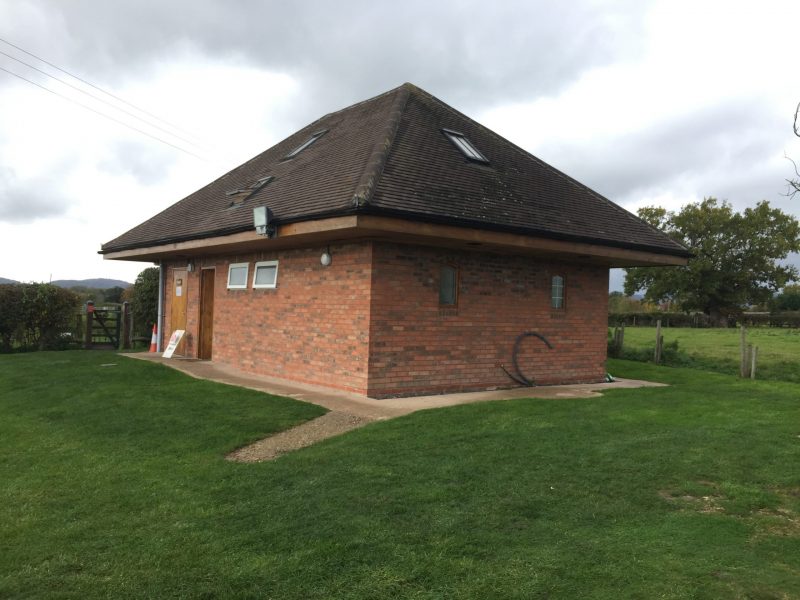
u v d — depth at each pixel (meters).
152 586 3.85
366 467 6.09
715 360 18.34
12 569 4.12
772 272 53.50
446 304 11.21
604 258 12.65
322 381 11.27
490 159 13.13
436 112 14.40
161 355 16.77
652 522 4.80
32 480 6.07
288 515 4.95
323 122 17.56
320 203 9.72
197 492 5.61
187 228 13.91
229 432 7.68
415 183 10.10
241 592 3.75
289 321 12.28
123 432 7.90
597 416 8.67
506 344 12.07
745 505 5.20
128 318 20.59
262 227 10.13
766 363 17.56
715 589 3.69
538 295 12.67
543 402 9.69
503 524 4.73
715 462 6.38
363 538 4.46
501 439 7.17
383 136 11.50
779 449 6.96
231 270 14.54
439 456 6.48
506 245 10.66
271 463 6.40
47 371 13.32
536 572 3.93
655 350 19.00
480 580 3.84
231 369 13.75
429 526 4.68
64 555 4.31
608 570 3.94
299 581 3.87
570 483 5.67
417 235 9.62
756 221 52.88
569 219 11.90
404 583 3.83
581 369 13.48
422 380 10.77
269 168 15.44
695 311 55.06
